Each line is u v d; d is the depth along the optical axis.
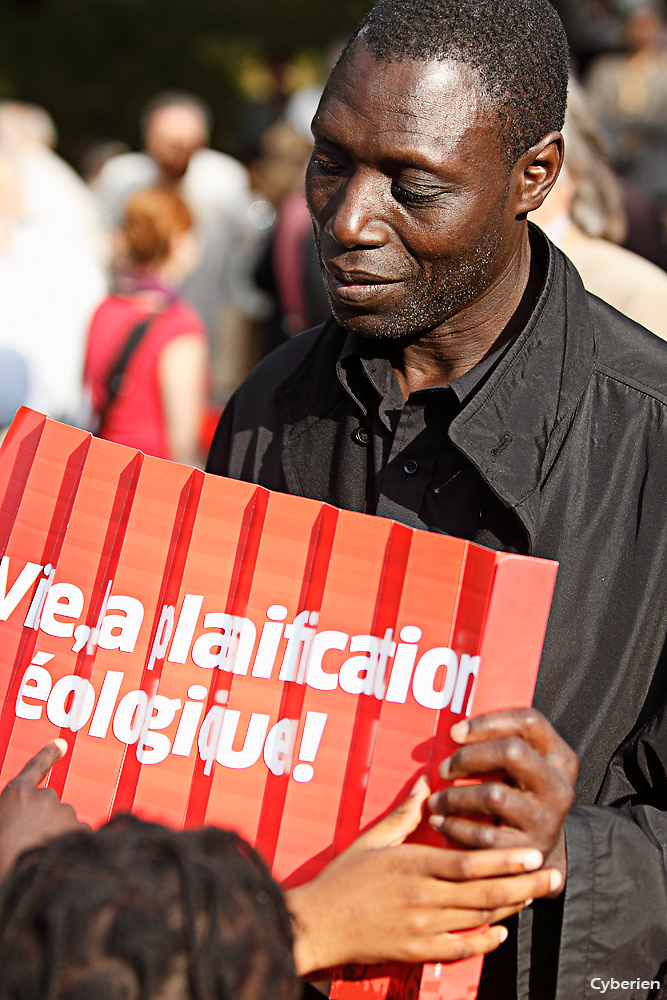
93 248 7.11
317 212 1.72
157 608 1.64
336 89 1.65
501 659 1.49
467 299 1.70
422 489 1.75
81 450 1.70
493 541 1.71
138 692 1.64
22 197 4.85
